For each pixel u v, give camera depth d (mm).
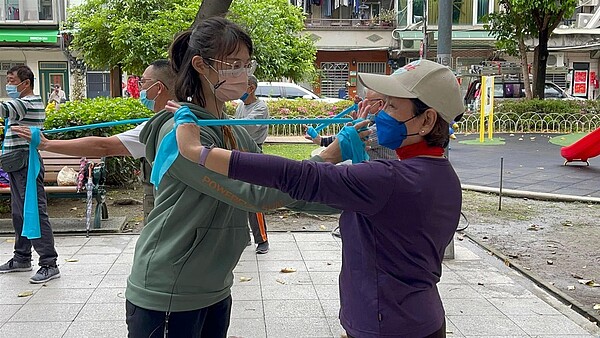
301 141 14242
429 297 2078
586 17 25859
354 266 2080
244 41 2205
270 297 4738
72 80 25078
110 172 9227
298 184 1835
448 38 5637
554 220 7820
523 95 21281
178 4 13742
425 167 2006
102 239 6434
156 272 2195
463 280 5277
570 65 27828
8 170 5109
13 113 4969
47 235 5070
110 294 4746
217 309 2404
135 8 13781
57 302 4574
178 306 2195
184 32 2291
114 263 5566
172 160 1989
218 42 2152
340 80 28891
